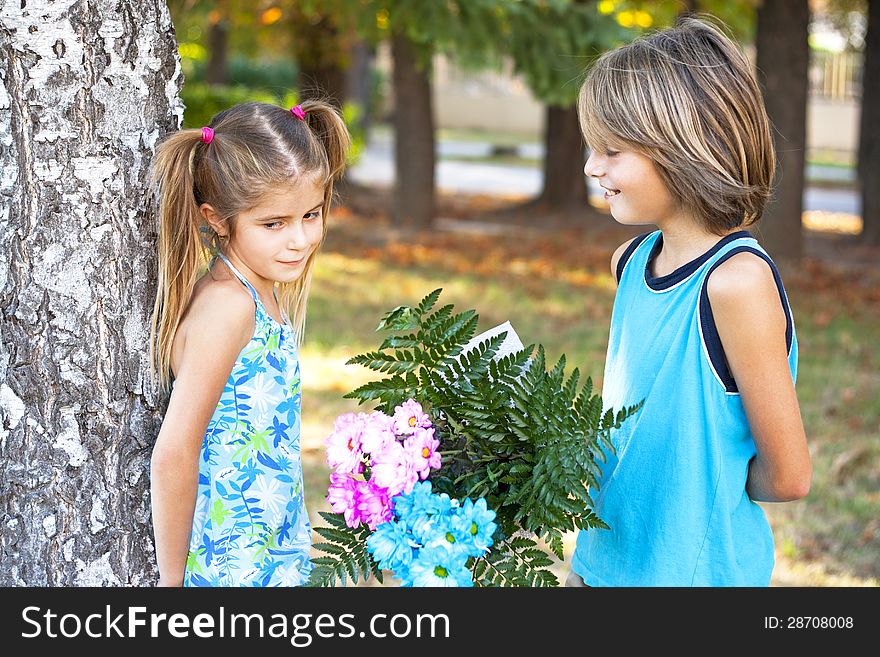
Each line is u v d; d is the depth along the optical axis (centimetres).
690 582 196
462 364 200
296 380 208
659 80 188
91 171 199
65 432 206
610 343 216
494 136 2903
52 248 200
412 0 820
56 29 194
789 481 192
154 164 204
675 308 195
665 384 196
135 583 215
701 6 1366
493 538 196
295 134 196
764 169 195
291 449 207
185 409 192
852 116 2655
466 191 1756
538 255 1170
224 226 198
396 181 1324
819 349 777
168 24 210
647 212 196
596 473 210
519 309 888
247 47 1689
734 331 185
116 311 205
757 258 186
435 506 182
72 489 208
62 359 204
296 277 201
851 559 416
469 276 1035
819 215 1541
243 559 201
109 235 202
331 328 793
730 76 190
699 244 196
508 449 195
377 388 200
